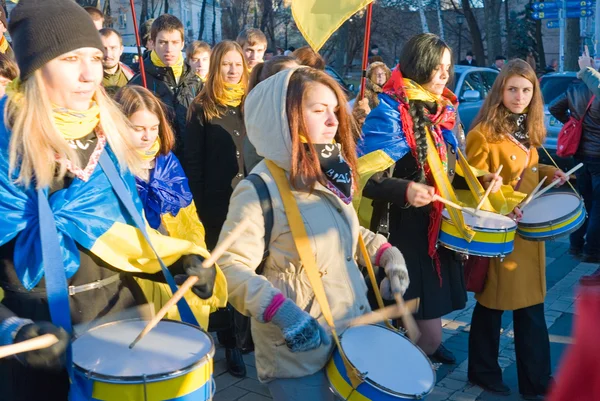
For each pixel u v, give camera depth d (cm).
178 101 547
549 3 2178
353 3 362
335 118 247
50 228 212
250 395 405
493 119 400
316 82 244
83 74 218
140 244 230
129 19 4072
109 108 236
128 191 236
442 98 370
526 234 386
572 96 688
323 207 249
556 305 567
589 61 589
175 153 500
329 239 247
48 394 221
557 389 139
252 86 423
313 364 242
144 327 228
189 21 4641
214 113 455
